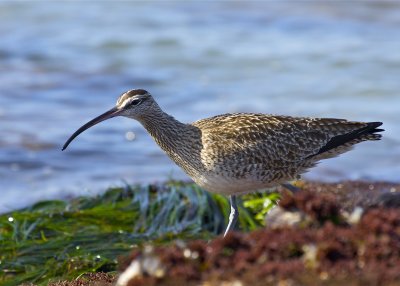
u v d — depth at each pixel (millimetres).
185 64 26656
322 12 30375
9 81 25469
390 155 20203
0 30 29609
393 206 11539
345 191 15914
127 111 13016
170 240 13930
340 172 19203
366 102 23375
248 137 12430
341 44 27516
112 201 15344
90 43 28453
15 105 23797
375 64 25766
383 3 30516
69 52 27859
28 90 24797
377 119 22141
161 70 26328
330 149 12922
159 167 19750
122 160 20219
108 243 13625
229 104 23516
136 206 14945
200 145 12508
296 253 7863
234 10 31016
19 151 20625
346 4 30906
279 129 12680
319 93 24094
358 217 8500
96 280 11438
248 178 12539
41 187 18625
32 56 27594
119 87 25172
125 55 27516
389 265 7582
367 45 27312
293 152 12695
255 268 7598
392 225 8039
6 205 17109
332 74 25297
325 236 7863
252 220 14602
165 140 12961
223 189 12633
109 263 12875
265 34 28672
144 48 27875
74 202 15586
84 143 21219
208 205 14773
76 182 18922
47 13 31078
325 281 7355
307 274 7473
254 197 15523
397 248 7719
